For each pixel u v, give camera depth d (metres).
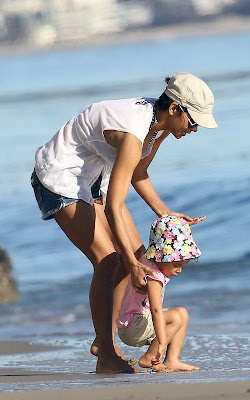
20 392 10.01
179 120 13.41
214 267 29.64
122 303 14.27
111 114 13.51
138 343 14.18
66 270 31.53
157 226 13.72
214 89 91.38
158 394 9.59
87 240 13.88
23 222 39.81
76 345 19.25
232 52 198.25
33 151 61.88
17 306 26.44
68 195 13.91
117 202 13.06
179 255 13.47
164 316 13.58
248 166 46.06
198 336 19.23
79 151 14.14
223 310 23.25
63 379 12.60
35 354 18.03
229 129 60.19
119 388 10.00
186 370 13.58
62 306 26.11
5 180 50.38
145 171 15.19
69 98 105.69
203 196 40.44
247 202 38.69
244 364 14.97
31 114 89.44
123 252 13.12
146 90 106.81
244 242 32.91
